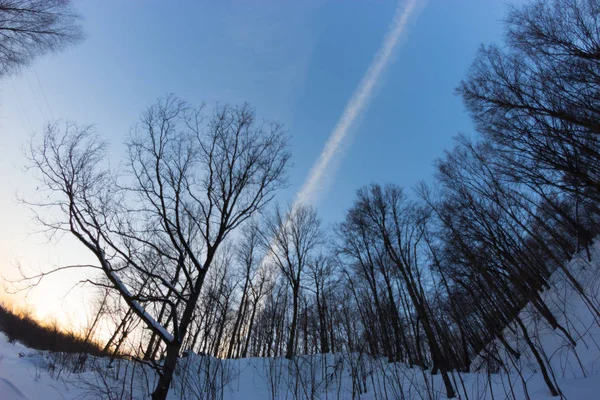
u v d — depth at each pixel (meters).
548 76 13.54
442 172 22.91
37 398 9.83
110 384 11.54
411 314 16.30
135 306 8.62
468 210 21.11
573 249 17.39
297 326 18.48
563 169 14.70
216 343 15.36
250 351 24.41
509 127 15.77
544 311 13.43
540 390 8.44
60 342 17.97
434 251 18.80
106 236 8.69
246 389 13.84
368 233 24.08
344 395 12.48
